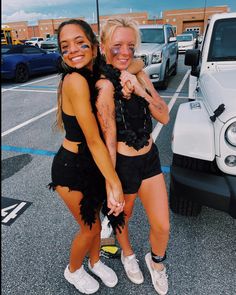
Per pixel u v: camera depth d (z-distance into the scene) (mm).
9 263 2121
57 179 1489
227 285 1888
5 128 5102
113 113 1359
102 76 1334
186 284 1905
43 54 10836
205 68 3197
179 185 1993
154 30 8711
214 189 1872
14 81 10133
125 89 1349
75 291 1890
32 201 2871
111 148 1415
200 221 2496
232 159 1912
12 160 3801
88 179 1445
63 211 2711
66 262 2121
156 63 7402
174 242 2271
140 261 2113
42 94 7910
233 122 1857
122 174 1507
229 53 3154
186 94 7344
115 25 1348
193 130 1992
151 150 1572
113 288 1897
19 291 1897
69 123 1371
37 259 2154
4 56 9367
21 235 2406
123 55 1381
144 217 2594
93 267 1916
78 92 1233
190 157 2041
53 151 4082
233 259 2100
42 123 5320
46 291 1896
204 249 2199
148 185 1599
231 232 2369
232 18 3211
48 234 2412
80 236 1659
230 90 2186
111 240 2285
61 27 1279
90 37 1292
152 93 1512
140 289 1885
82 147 1403
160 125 4988
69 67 1324
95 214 1533
